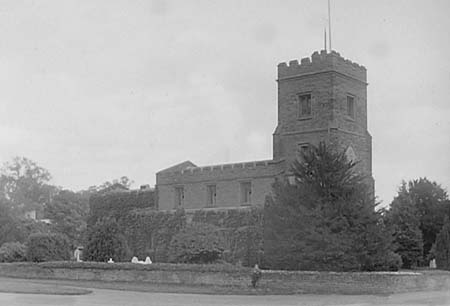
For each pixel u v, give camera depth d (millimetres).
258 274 28266
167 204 53188
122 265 32844
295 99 47594
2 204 62000
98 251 40094
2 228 59344
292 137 47188
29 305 20906
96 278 33625
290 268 30891
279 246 31422
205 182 50875
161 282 31109
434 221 45031
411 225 40656
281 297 25000
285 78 48219
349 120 47031
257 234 45094
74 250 56188
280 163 46938
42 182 77875
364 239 30625
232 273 28984
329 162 32250
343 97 46812
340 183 31703
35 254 41750
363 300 23734
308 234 30391
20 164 76750
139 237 53844
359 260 30312
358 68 48438
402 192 45125
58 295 25031
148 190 56594
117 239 40438
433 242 45000
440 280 30312
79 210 75688
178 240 39656
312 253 30094
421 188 45531
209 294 26250
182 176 52531
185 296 25156
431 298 24578
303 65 47438
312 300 23656
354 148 46969
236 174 49094
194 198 51438
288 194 32250
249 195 48562
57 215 73188
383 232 31516
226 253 44250
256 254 43625
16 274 37062
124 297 24469
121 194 57781
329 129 45312
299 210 31094
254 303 22250
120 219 56156
